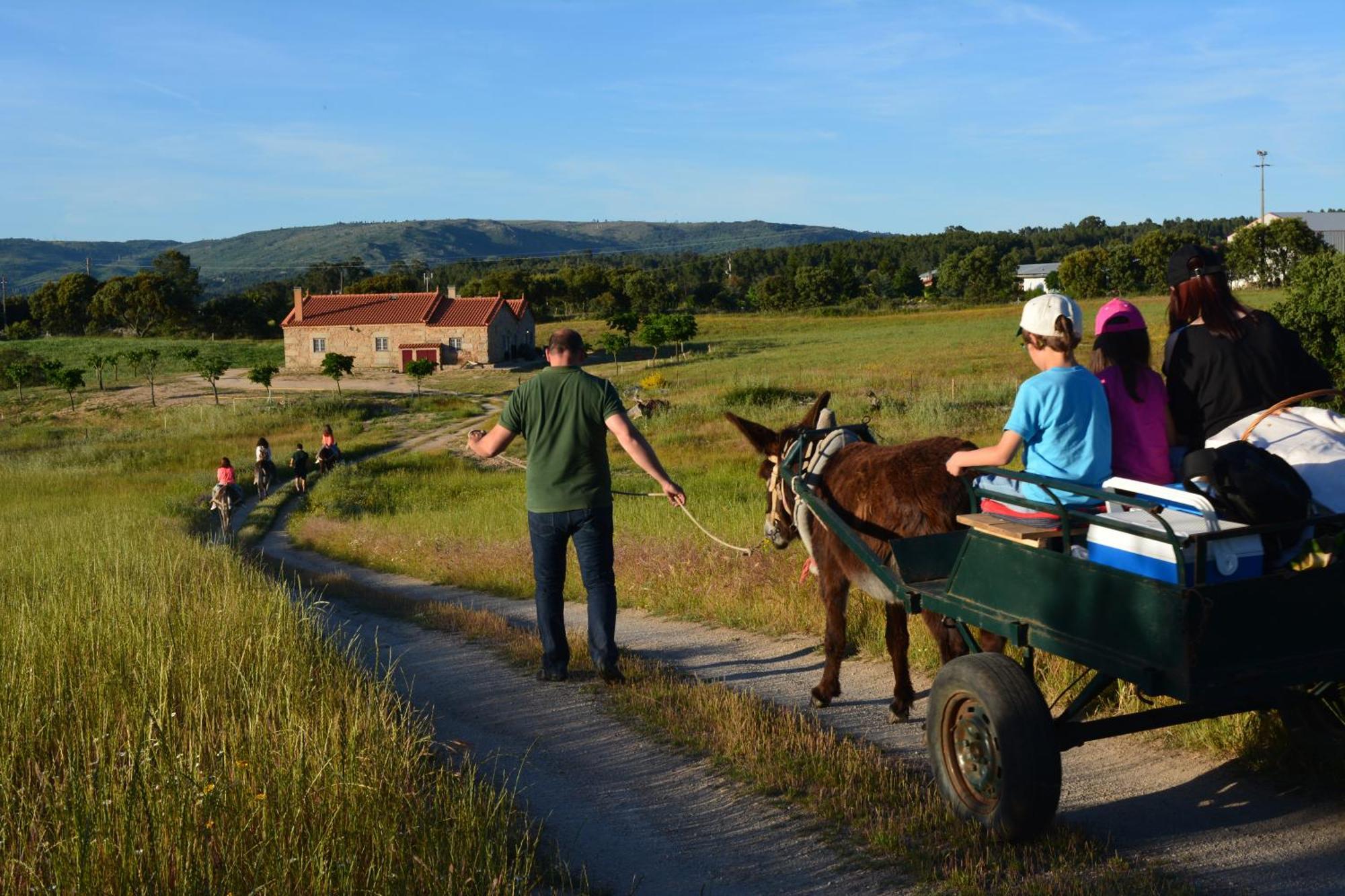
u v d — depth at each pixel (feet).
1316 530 14.06
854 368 209.05
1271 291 324.19
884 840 15.44
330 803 14.85
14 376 277.23
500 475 127.75
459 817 15.02
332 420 208.85
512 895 13.23
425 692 27.14
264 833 13.60
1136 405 16.24
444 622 38.11
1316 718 16.62
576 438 25.03
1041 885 13.66
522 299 336.70
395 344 310.86
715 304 536.83
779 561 39.40
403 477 129.08
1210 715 14.99
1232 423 16.11
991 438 104.17
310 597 38.32
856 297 527.81
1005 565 15.64
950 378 176.24
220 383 288.92
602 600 25.55
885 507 18.88
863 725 21.86
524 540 64.75
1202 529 13.52
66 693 20.49
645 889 14.71
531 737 22.08
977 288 495.00
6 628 26.84
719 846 16.03
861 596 31.37
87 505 103.86
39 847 13.34
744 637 32.22
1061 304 15.83
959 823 15.72
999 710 14.62
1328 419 15.48
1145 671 13.19
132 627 25.27
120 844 13.16
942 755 16.11
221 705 19.84
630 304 488.02
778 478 23.57
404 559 65.00
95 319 485.97
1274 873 14.07
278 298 519.19
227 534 91.97
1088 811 16.67
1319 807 16.03
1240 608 13.07
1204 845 15.08
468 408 225.56
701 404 161.17
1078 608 14.33
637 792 18.53
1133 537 14.06
